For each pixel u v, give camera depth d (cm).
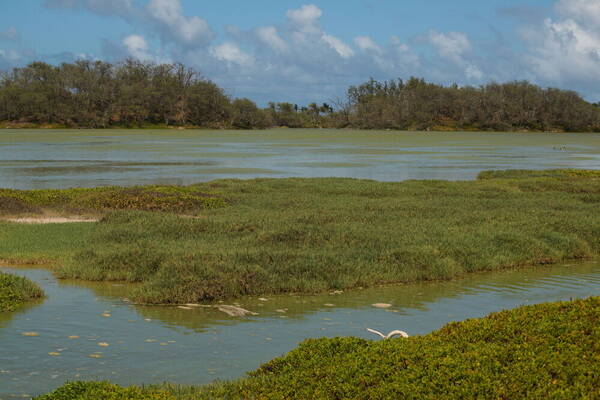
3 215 2031
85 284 1259
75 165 4500
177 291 1145
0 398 689
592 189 2945
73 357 830
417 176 3984
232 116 16738
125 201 2253
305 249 1507
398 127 18000
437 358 660
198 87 16500
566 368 620
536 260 1552
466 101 17825
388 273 1339
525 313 782
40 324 977
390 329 988
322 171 4234
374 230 1728
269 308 1110
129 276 1283
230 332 959
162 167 4391
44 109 14500
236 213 2106
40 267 1408
